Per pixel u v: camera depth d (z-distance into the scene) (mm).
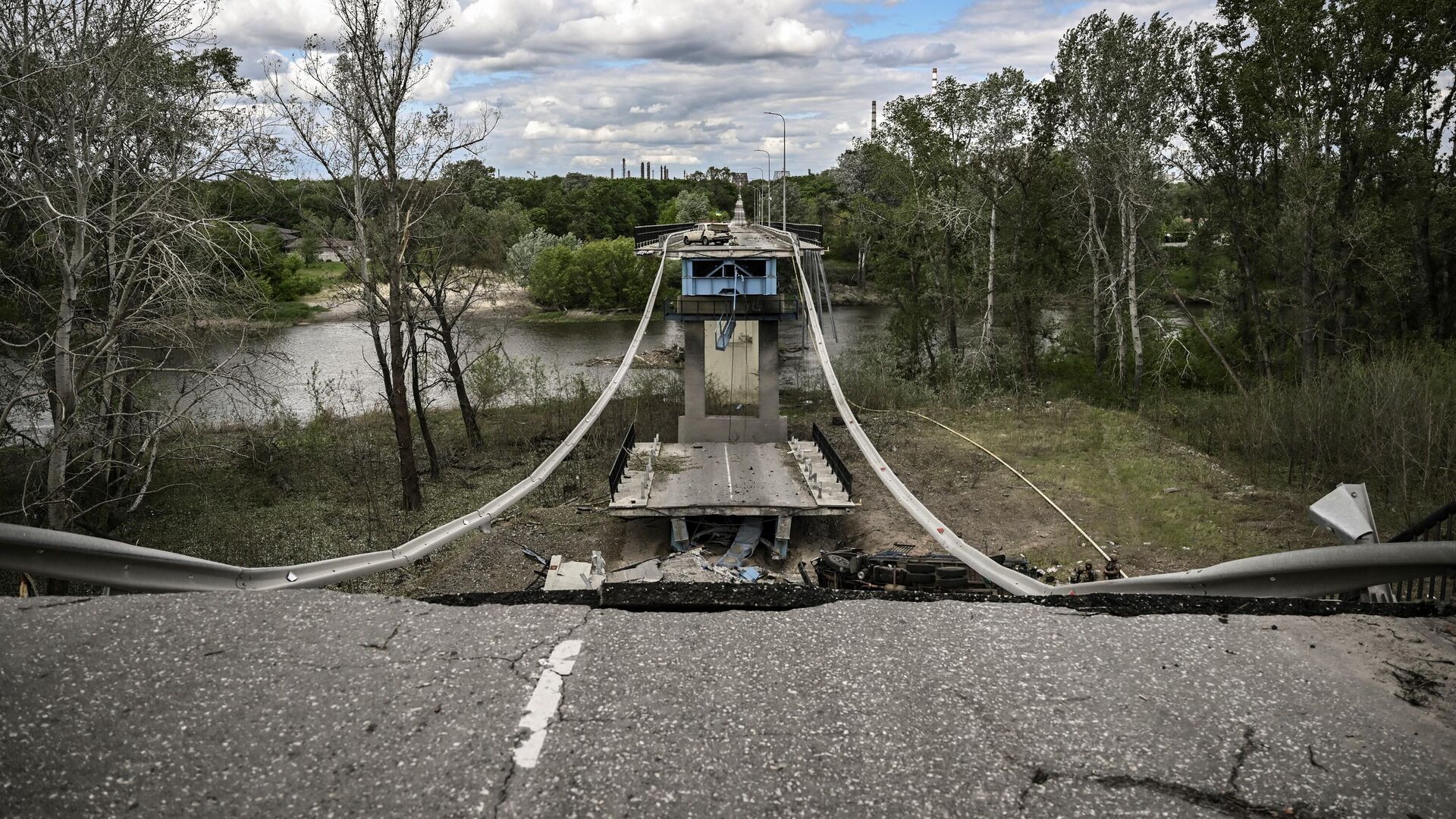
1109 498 22344
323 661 3434
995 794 2789
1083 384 43531
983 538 20000
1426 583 6160
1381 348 35000
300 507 24750
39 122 18375
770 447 27359
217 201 23375
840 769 2879
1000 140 42250
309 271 80938
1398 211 37500
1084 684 3350
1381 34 35188
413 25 25031
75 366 18875
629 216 121812
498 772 2844
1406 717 3143
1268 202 39875
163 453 22125
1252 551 18375
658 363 55188
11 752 2904
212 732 3025
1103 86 38906
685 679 3336
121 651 3484
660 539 21891
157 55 18906
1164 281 43969
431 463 28500
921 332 47094
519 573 19547
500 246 33344
